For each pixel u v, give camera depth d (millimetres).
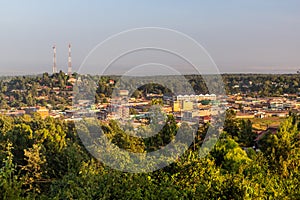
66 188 8227
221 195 7234
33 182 15734
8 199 5516
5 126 20438
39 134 18328
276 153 12547
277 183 8727
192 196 7258
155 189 6852
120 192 6816
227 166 14039
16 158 18188
